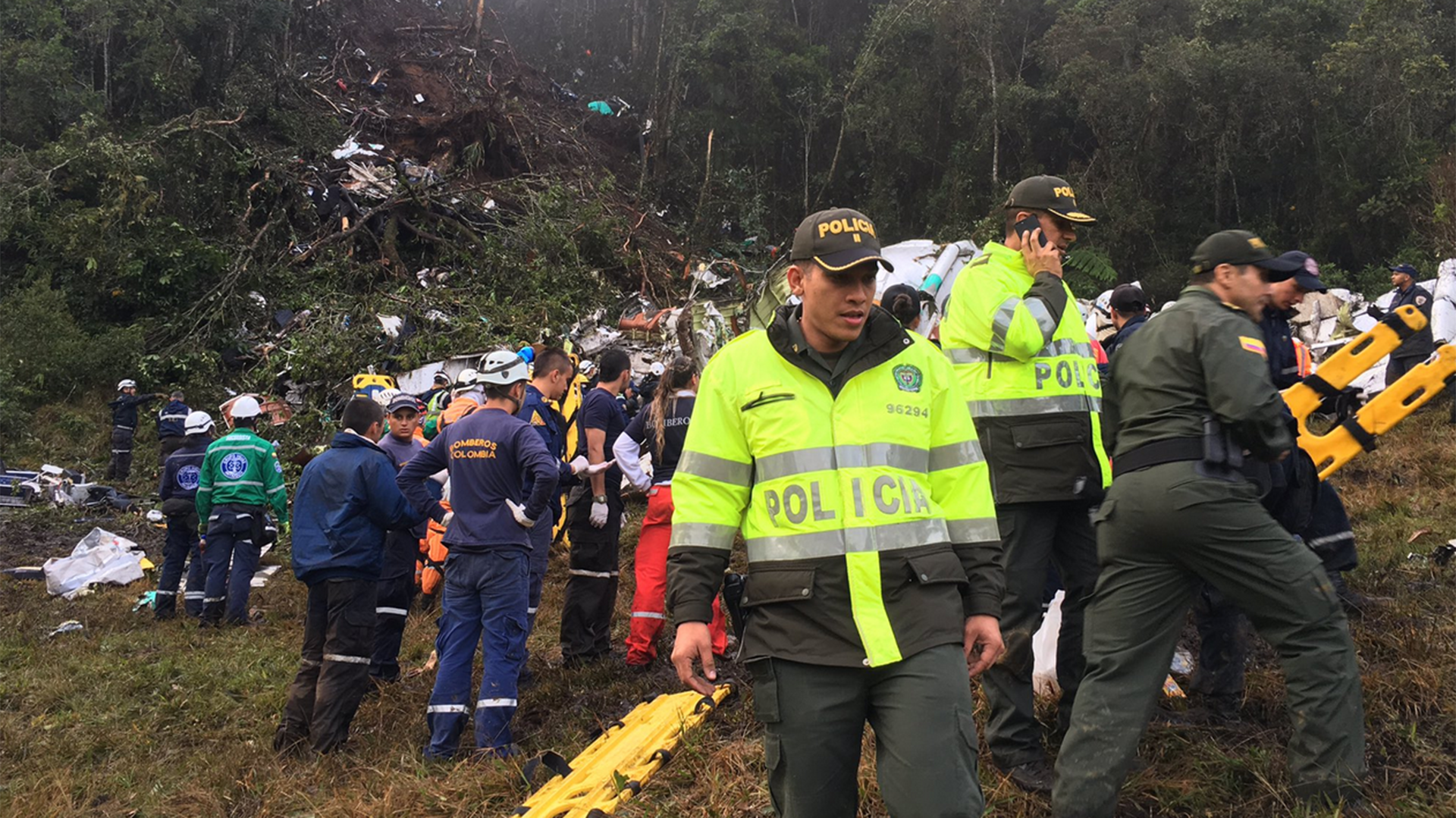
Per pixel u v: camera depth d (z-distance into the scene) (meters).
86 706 5.78
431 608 7.73
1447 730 3.50
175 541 8.41
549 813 3.69
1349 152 19.69
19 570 9.88
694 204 26.28
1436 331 6.98
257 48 23.98
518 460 4.81
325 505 5.01
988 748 3.76
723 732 4.38
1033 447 3.59
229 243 18.98
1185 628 4.92
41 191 18.28
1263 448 2.96
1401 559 5.44
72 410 16.11
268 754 4.89
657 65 28.55
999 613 2.50
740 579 3.09
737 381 2.61
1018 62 24.41
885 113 24.08
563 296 17.78
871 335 2.59
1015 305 3.58
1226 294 3.21
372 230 19.89
